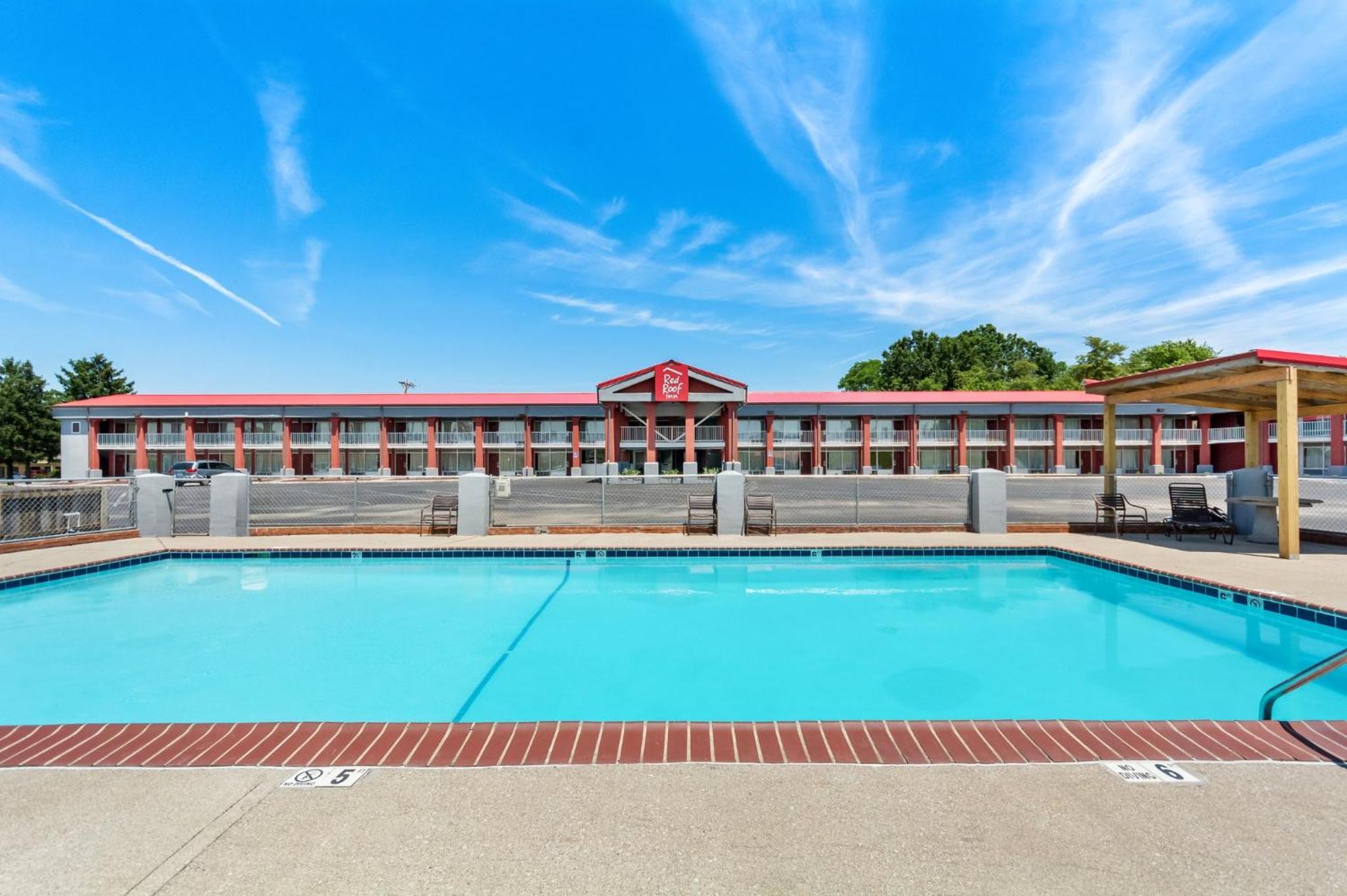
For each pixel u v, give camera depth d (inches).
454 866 89.0
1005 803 105.3
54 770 118.0
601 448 1827.0
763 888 84.2
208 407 1740.9
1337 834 96.0
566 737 131.0
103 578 383.2
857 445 1822.1
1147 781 112.8
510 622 289.1
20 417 2282.2
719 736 131.3
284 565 417.1
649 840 95.0
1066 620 288.7
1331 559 364.2
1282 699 195.2
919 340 3412.9
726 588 356.5
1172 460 1833.2
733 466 1556.3
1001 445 1818.4
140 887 84.9
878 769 117.4
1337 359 374.0
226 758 122.5
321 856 91.6
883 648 251.0
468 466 1820.9
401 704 196.7
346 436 1797.5
